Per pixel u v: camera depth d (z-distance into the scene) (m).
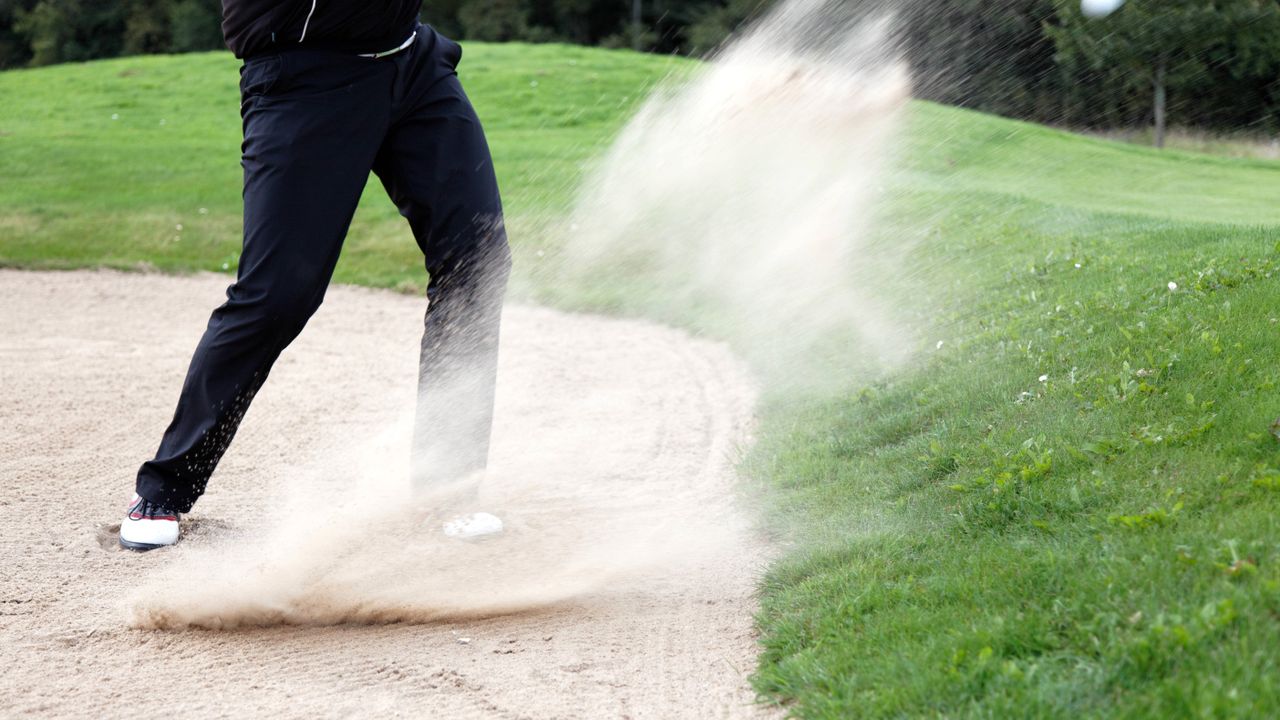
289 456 4.82
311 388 6.09
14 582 3.39
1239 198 10.22
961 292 6.21
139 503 3.67
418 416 3.65
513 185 11.73
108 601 3.26
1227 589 2.24
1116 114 15.44
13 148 14.75
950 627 2.50
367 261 10.20
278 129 3.25
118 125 16.95
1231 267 4.59
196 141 15.55
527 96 17.70
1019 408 3.88
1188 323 4.00
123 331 7.67
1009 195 9.49
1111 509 2.87
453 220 3.49
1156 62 14.98
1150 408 3.40
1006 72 14.72
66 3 48.00
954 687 2.25
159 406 5.67
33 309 8.38
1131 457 3.11
